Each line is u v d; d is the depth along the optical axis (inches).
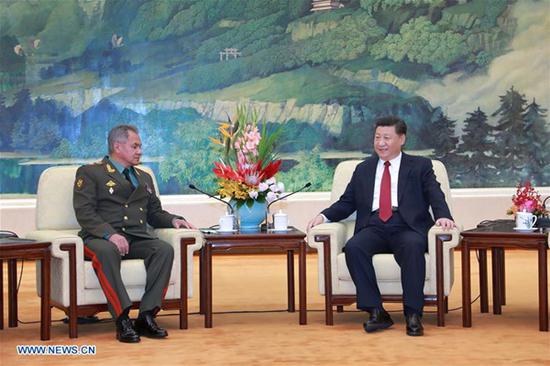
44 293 164.2
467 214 335.6
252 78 332.8
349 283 177.8
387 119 186.1
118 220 176.1
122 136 180.5
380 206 183.2
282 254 323.9
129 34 328.2
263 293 229.8
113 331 174.6
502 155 339.0
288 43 334.0
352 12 335.3
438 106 337.7
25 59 323.0
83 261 166.6
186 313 174.7
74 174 186.4
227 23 332.2
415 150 337.1
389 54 336.5
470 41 337.7
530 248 169.9
